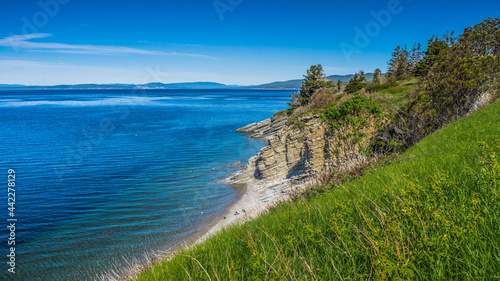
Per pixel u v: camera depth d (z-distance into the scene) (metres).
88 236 17.64
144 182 28.64
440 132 11.12
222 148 46.59
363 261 3.22
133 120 85.81
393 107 21.78
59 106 136.12
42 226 18.92
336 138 19.86
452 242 2.75
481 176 3.75
